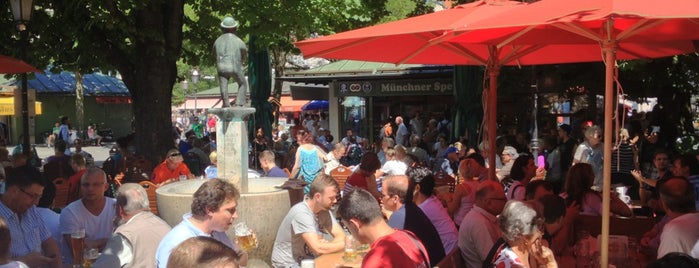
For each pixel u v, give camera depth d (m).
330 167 12.28
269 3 13.62
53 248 5.17
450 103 21.02
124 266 4.36
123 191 4.57
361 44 6.65
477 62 7.71
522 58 7.98
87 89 42.94
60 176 10.43
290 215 5.51
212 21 14.95
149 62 13.02
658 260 2.66
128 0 11.78
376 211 3.84
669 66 14.21
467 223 5.02
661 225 5.58
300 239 5.53
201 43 16.83
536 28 5.52
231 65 7.39
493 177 7.36
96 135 41.38
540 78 14.99
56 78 42.41
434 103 21.31
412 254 3.69
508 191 7.65
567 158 10.86
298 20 13.76
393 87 20.25
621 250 4.99
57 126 36.44
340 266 4.78
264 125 15.66
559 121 18.09
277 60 27.28
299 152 10.52
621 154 9.62
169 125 13.37
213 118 36.34
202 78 54.31
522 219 4.01
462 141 13.13
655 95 15.65
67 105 44.34
